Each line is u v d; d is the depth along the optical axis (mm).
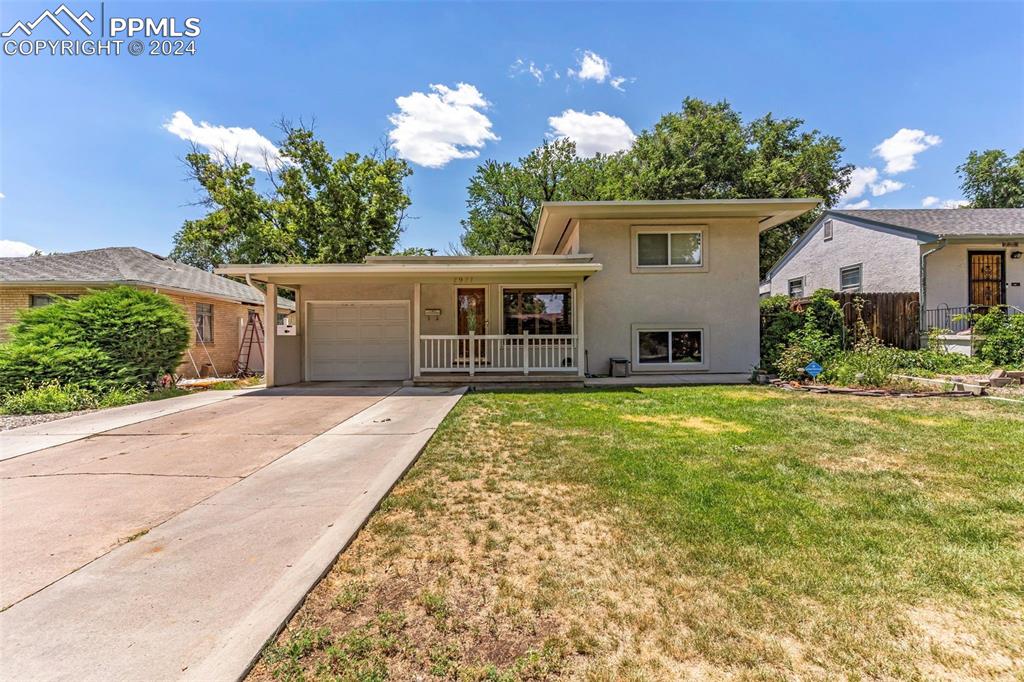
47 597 2328
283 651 1928
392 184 26281
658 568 2525
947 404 6809
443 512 3342
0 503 3619
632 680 1760
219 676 1774
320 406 7887
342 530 3025
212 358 15250
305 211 24984
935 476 3820
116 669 1815
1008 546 2701
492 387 9852
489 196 29031
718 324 11039
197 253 40188
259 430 6098
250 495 3750
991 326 10352
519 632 2045
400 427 6152
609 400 7820
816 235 16828
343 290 11562
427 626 2096
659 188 23109
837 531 2902
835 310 10969
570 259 10391
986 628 2004
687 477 3895
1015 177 25641
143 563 2668
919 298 12008
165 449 5203
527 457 4602
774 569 2477
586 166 27578
